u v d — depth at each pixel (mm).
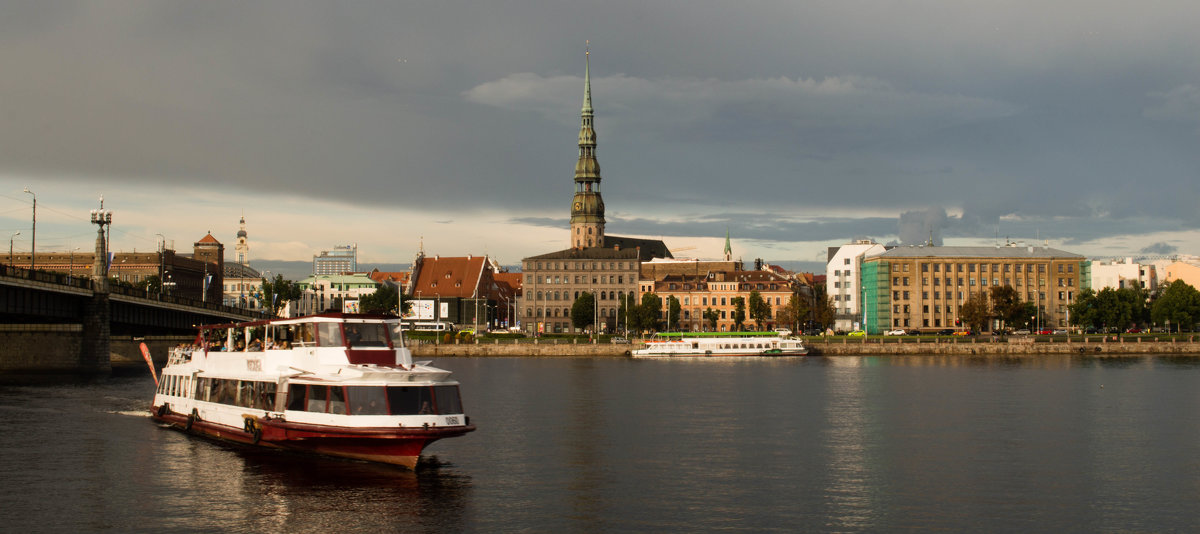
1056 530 50719
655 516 52562
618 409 98375
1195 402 105938
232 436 69750
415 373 60344
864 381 135500
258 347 69875
